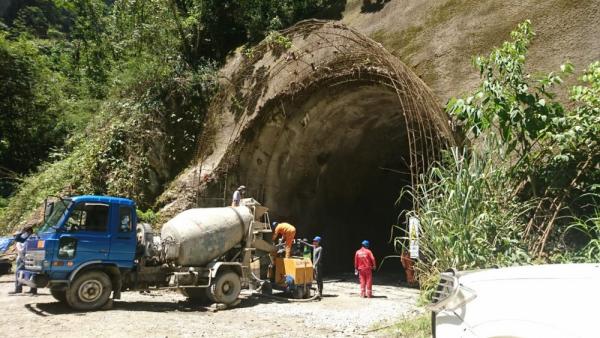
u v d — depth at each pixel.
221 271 11.06
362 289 13.00
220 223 11.51
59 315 9.28
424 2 15.38
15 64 24.00
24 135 24.48
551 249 8.59
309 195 19.58
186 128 19.59
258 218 12.80
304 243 13.48
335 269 20.47
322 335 8.16
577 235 8.71
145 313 9.82
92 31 28.30
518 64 9.43
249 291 13.55
